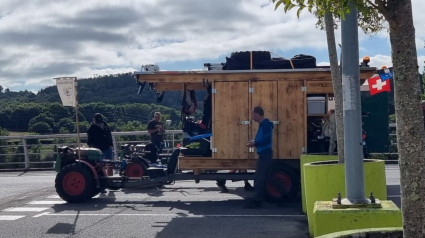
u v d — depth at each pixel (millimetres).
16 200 12648
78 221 9867
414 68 4164
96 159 12438
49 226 9438
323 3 4578
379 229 4879
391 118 17938
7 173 20078
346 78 6484
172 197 12711
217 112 11695
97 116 14562
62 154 12453
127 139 22188
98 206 11523
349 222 5898
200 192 13570
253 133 11578
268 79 11609
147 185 12078
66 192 11922
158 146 16266
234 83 11680
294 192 11336
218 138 11688
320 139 11719
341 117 8297
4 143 21656
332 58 8508
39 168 21078
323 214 5949
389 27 4266
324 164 7988
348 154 6383
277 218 9812
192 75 11719
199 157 11758
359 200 6254
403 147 4180
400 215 5844
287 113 11570
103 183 12195
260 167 10633
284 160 11594
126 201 12156
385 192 8086
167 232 8805
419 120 4148
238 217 9969
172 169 12000
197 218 9953
